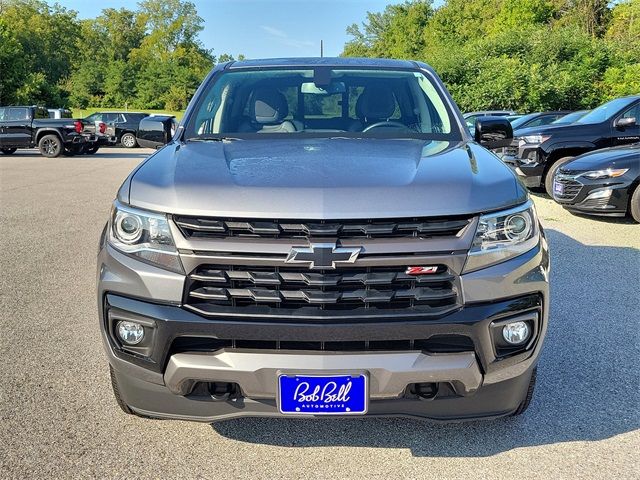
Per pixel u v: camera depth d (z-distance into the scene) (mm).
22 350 3885
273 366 2299
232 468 2652
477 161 2828
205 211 2338
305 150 2951
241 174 2541
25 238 7281
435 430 2953
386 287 2330
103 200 10516
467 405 2465
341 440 2871
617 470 2617
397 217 2314
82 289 5199
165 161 2826
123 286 2436
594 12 50219
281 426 2998
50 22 84500
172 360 2363
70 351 3873
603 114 10328
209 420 2471
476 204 2404
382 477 2584
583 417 3066
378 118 3578
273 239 2314
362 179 2471
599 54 32062
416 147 3086
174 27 105000
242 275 2328
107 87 79062
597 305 4750
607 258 6203
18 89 45312
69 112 31938
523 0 49875
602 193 7898
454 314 2336
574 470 2621
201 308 2336
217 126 3525
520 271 2438
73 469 2625
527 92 30734
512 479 2562
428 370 2318
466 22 59344
